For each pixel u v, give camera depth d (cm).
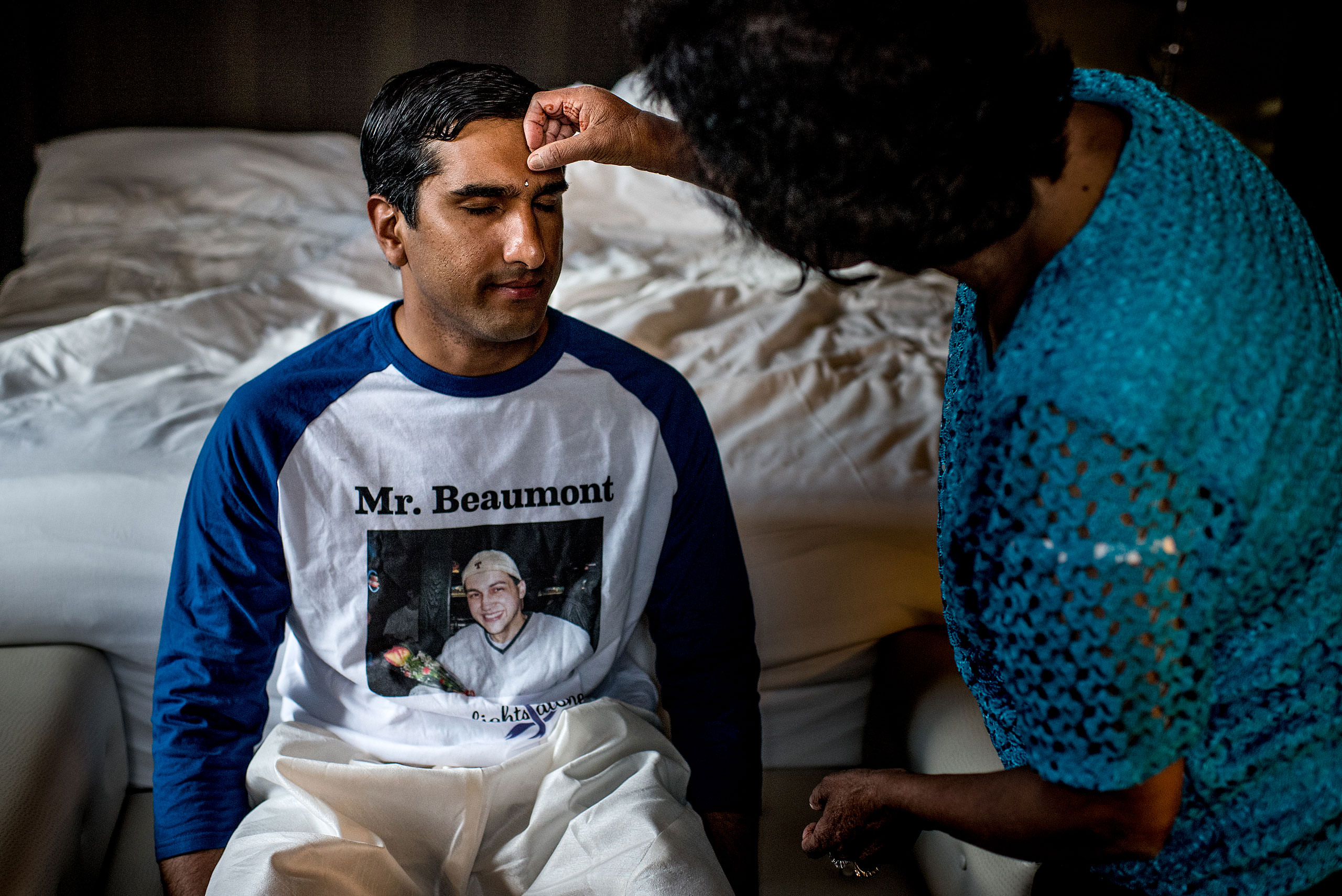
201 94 283
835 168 57
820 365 181
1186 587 55
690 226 258
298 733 100
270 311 204
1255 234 60
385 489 99
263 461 97
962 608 68
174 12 275
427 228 90
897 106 54
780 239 62
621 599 105
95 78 277
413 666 102
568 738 100
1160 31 303
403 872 91
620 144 90
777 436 154
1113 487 54
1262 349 57
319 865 85
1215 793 62
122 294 225
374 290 218
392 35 285
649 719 110
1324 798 63
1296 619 61
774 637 131
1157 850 61
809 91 55
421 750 102
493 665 103
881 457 149
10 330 205
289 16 280
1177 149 61
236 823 98
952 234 59
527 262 90
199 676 98
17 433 141
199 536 98
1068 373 56
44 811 98
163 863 96
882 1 54
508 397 99
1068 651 57
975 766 102
